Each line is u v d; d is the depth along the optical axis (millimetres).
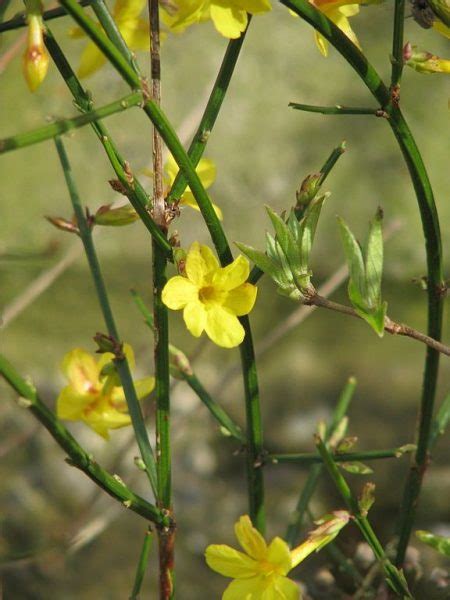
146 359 931
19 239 977
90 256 406
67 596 722
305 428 919
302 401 944
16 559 543
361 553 492
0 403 871
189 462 892
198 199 346
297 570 656
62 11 349
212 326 339
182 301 338
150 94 328
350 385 455
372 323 337
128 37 388
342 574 488
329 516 368
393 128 360
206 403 407
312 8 338
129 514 815
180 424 756
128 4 387
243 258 341
